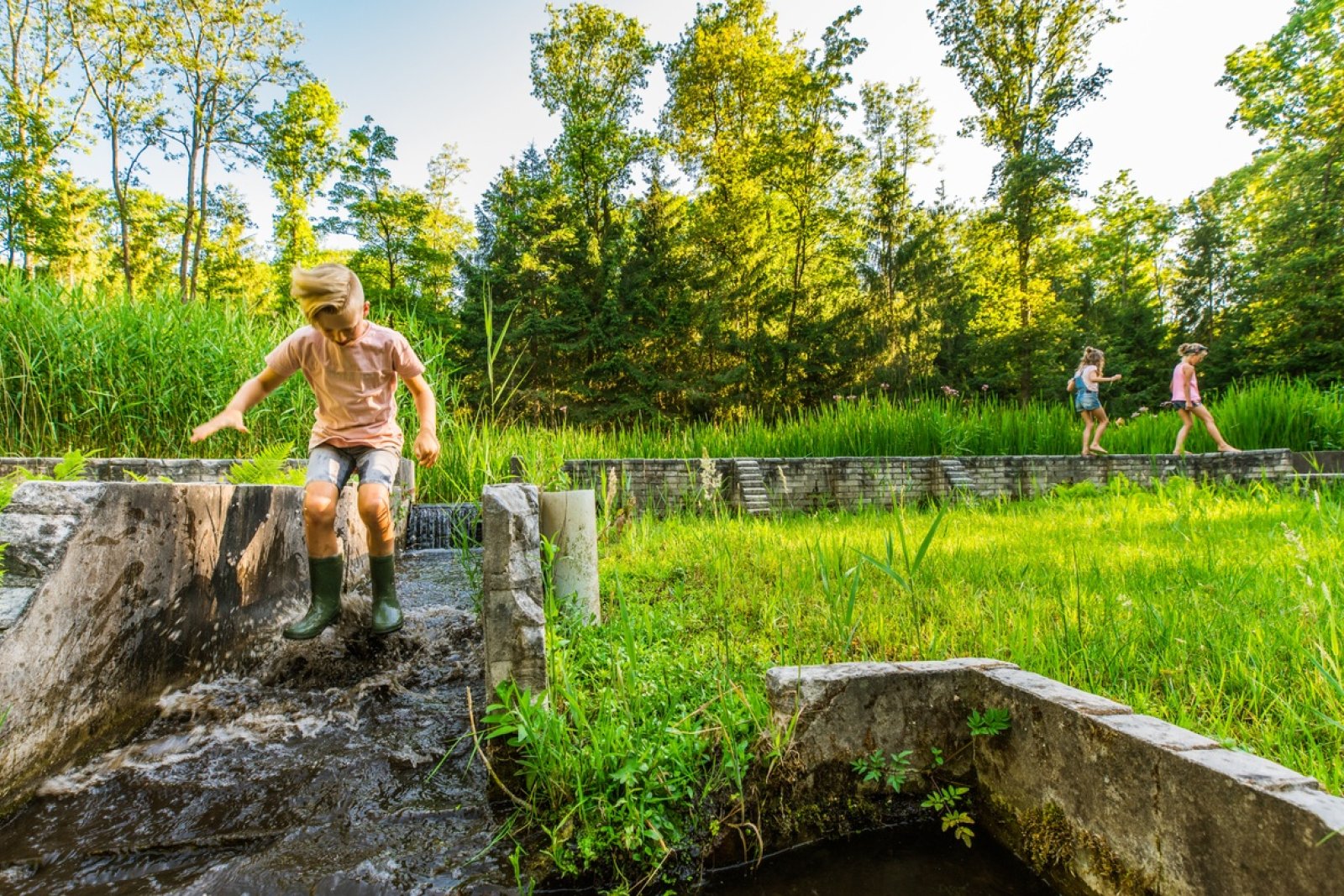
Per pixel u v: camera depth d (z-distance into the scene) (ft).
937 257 86.07
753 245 91.20
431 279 96.37
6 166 66.39
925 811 6.81
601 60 97.71
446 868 5.83
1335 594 9.77
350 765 7.53
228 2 76.33
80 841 6.10
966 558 14.05
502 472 26.30
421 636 11.80
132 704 8.25
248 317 27.94
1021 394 82.99
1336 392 35.29
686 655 9.09
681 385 82.02
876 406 39.27
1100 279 118.21
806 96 87.76
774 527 20.47
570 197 96.53
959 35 84.12
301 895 5.42
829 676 6.79
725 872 6.09
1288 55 72.69
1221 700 7.27
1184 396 30.99
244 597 11.01
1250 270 80.18
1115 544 15.30
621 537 19.01
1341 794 5.38
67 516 7.43
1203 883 4.52
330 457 10.60
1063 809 5.73
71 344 20.86
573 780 6.46
